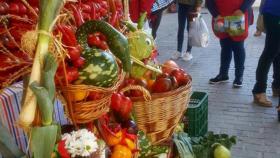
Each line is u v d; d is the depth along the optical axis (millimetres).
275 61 3938
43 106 814
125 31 1707
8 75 985
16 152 917
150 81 1640
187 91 1642
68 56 951
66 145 1026
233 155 2963
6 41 997
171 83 1618
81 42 1102
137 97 1485
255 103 3924
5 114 1176
